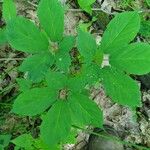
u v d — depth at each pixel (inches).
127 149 25.9
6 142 17.8
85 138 25.3
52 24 13.0
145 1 32.0
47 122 13.7
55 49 13.3
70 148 24.9
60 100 13.7
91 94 26.9
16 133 23.8
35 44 13.1
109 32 12.6
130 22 12.4
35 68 13.1
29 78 13.0
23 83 18.8
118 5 31.1
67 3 28.6
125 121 27.2
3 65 25.7
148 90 28.6
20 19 12.9
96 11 29.6
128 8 31.3
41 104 13.6
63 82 13.3
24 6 28.1
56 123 13.6
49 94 13.7
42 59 13.1
